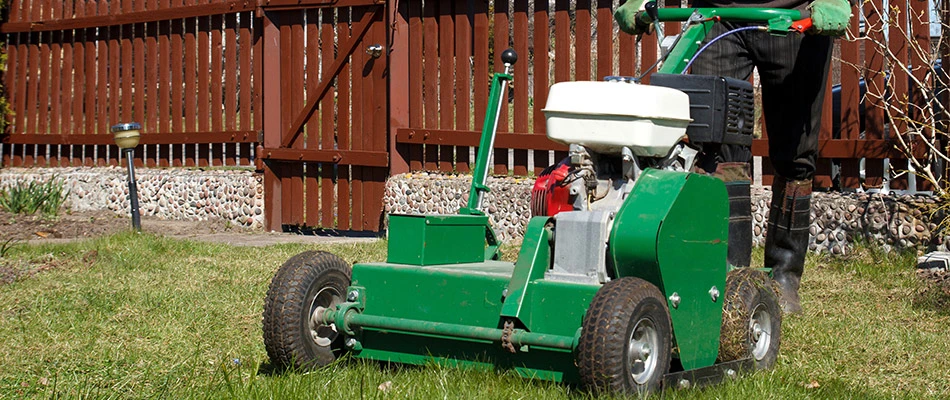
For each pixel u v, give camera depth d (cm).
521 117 959
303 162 1111
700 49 477
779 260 596
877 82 790
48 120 1413
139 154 1291
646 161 420
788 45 546
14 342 521
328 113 1090
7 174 1370
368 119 1052
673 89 421
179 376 448
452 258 435
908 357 489
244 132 1148
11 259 782
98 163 1340
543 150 947
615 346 352
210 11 1170
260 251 866
